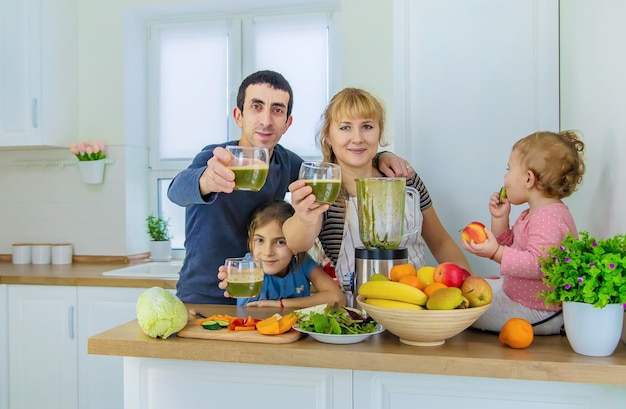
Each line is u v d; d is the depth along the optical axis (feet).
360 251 4.27
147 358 3.97
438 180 6.52
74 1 10.19
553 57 6.15
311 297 5.10
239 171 3.95
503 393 3.47
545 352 3.43
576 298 3.31
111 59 10.12
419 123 6.55
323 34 9.94
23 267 9.60
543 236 3.80
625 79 3.87
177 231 10.80
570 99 5.70
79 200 10.28
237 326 4.01
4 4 9.52
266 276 5.39
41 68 9.45
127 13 10.14
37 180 10.46
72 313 8.41
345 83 8.48
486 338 3.84
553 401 3.41
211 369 3.87
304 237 4.92
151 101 10.66
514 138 6.30
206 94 10.46
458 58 6.43
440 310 3.40
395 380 3.61
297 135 10.05
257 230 5.34
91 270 9.13
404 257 4.26
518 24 6.26
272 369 3.78
